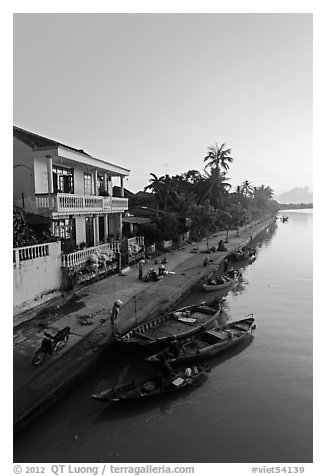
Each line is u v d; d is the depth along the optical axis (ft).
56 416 26.99
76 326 40.14
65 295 50.11
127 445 24.75
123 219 100.58
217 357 38.63
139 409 28.66
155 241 97.86
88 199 67.31
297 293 66.28
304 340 43.60
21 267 42.06
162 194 139.13
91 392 30.76
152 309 47.98
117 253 67.87
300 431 26.63
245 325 45.68
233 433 26.27
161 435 25.86
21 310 42.16
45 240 51.03
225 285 67.51
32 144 58.85
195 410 28.96
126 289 56.95
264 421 27.76
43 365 31.12
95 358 33.55
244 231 171.83
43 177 60.44
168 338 37.65
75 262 55.57
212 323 46.91
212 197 163.12
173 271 73.46
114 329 38.52
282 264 97.14
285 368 36.35
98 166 71.61
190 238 124.67
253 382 33.55
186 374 32.73
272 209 349.61
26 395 26.71
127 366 35.70
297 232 195.21
